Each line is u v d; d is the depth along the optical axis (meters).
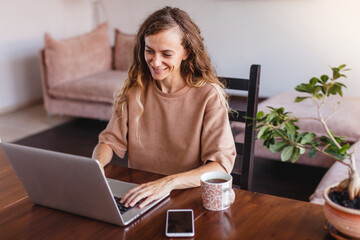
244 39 4.18
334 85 0.83
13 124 3.85
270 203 1.03
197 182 1.13
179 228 0.90
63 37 4.85
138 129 1.41
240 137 2.49
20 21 4.31
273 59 4.10
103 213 0.94
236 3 4.11
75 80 3.78
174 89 1.36
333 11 3.69
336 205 0.80
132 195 1.04
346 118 2.51
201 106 1.32
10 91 4.31
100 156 1.34
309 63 3.93
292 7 3.86
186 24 1.25
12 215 1.01
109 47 4.24
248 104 1.36
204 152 1.30
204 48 1.32
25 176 1.01
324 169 2.74
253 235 0.88
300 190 2.44
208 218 0.96
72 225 0.95
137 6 4.73
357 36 3.64
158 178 1.21
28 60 4.47
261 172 2.71
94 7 5.04
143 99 1.41
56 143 3.31
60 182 0.95
